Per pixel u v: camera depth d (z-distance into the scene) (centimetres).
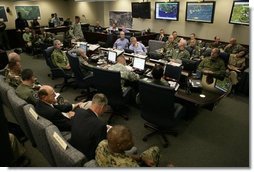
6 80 326
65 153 162
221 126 338
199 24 698
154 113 273
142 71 382
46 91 230
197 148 284
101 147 162
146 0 832
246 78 463
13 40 970
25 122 252
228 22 626
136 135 310
